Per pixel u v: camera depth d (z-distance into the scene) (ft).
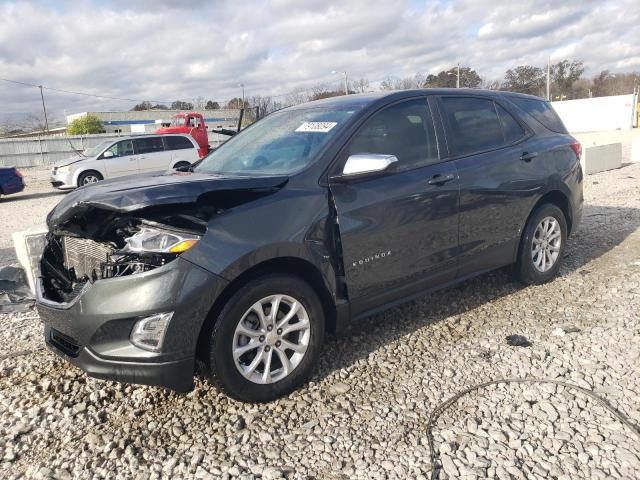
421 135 13.41
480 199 14.01
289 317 10.83
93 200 9.96
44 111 207.62
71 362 10.37
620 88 217.36
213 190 9.96
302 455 9.25
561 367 11.71
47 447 9.82
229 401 10.99
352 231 11.53
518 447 9.13
